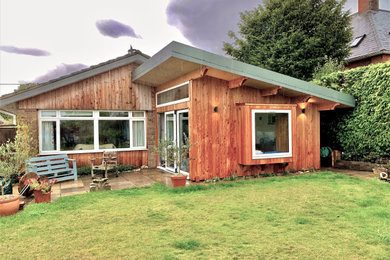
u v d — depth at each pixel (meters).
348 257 3.16
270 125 8.36
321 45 17.41
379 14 19.53
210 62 6.82
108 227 4.21
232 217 4.61
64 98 9.31
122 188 7.14
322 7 17.53
